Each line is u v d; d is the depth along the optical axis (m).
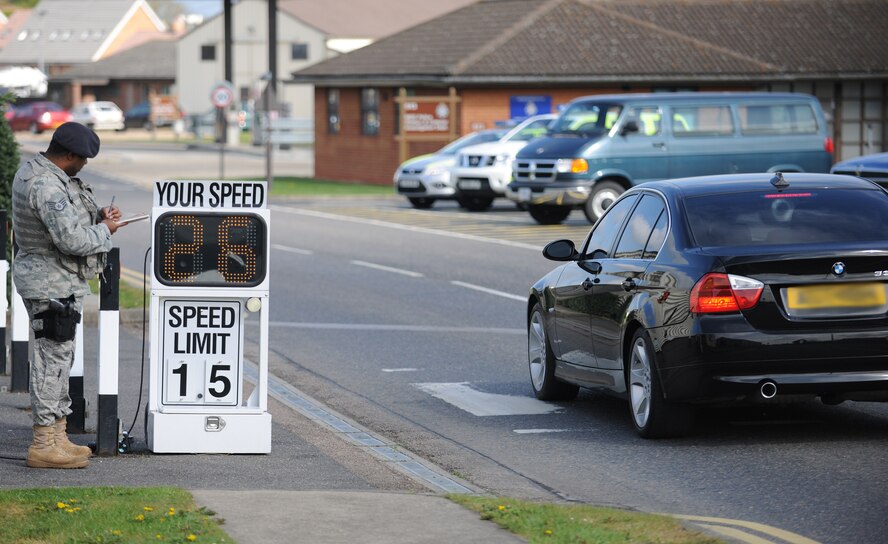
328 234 90.75
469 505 24.16
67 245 26.92
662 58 141.12
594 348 34.53
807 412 35.00
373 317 54.47
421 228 94.81
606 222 36.44
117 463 28.55
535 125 110.94
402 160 138.50
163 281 29.19
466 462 30.28
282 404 37.22
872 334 29.98
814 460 29.33
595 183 92.56
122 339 48.59
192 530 21.94
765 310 29.92
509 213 108.56
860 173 57.81
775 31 151.75
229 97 145.38
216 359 29.66
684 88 142.88
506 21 148.50
